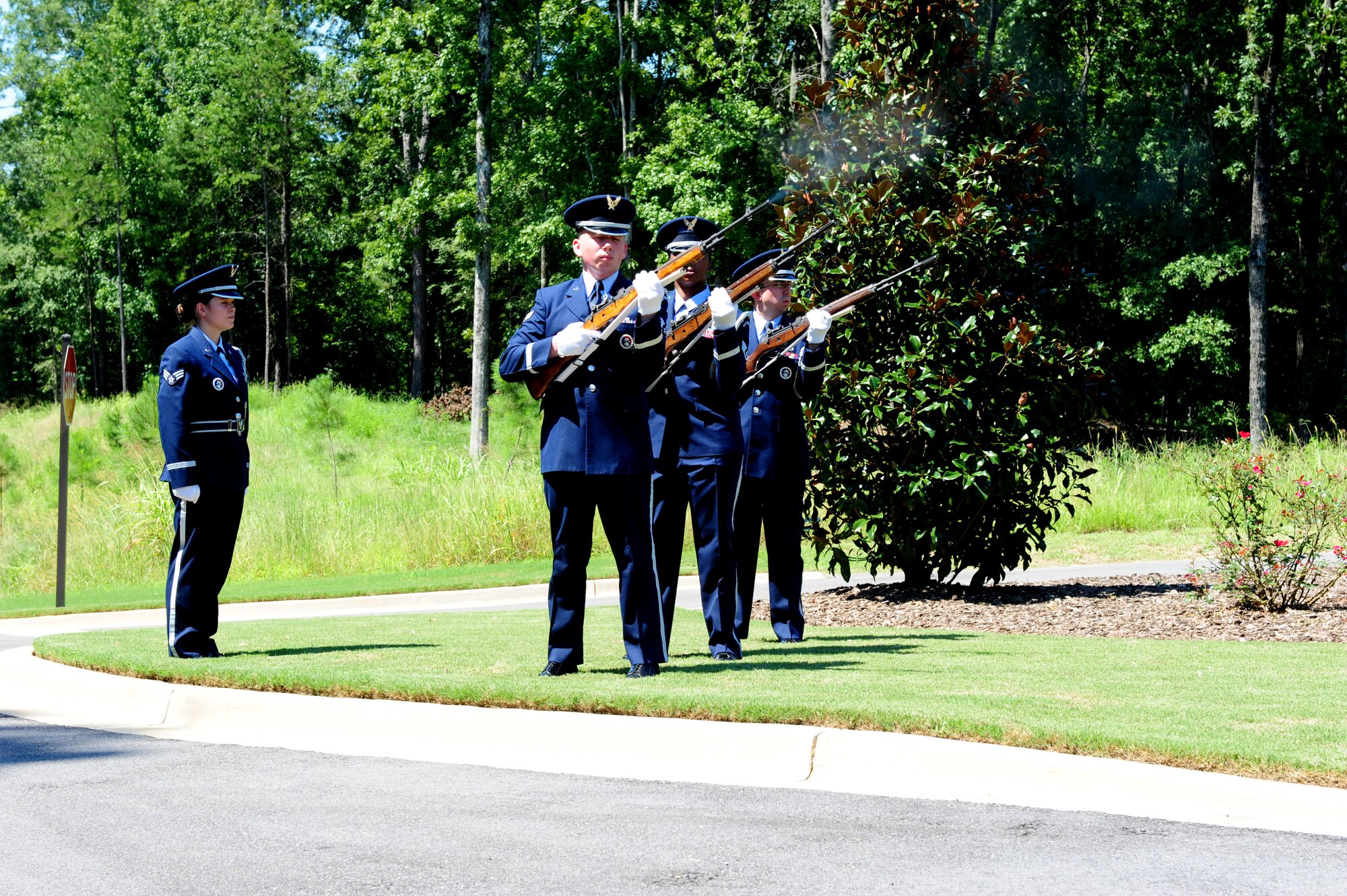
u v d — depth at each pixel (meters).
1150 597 11.23
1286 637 9.13
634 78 35.75
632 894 3.93
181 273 57.25
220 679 7.15
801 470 9.20
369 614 12.98
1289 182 43.16
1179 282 39.59
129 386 63.19
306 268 59.00
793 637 9.27
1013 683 6.55
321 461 29.44
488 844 4.50
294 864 4.33
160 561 20.12
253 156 51.62
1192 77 41.16
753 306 9.19
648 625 7.00
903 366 11.23
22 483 28.98
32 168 60.91
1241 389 43.53
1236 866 4.11
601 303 7.00
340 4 45.94
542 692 6.18
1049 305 11.94
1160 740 5.03
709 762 5.54
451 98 36.06
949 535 11.62
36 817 5.03
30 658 8.69
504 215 35.12
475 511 19.53
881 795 5.08
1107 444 32.38
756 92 39.47
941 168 11.83
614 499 6.99
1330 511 10.83
